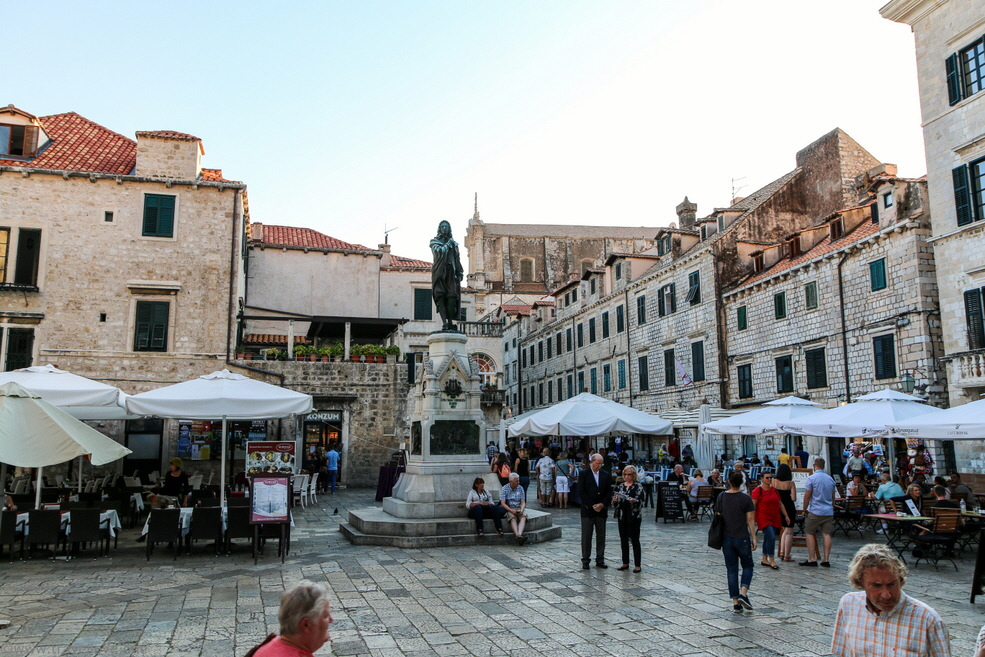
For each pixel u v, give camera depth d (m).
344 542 14.66
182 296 26.34
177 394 14.63
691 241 39.88
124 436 24.98
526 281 84.12
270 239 36.41
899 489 15.78
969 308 21.78
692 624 8.32
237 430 26.45
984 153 21.45
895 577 3.97
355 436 29.14
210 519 12.92
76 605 9.22
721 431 19.36
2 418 12.57
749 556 9.08
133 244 26.19
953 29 22.88
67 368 25.02
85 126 30.20
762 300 32.03
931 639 3.89
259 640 7.66
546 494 23.98
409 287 36.84
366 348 30.12
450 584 10.51
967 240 21.94
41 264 25.25
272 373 26.91
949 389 22.22
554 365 55.53
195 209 26.91
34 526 12.53
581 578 10.98
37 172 25.50
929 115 23.70
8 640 7.61
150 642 7.57
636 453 40.19
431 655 7.20
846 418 16.44
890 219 25.33
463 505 15.02
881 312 25.31
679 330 37.94
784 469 12.62
